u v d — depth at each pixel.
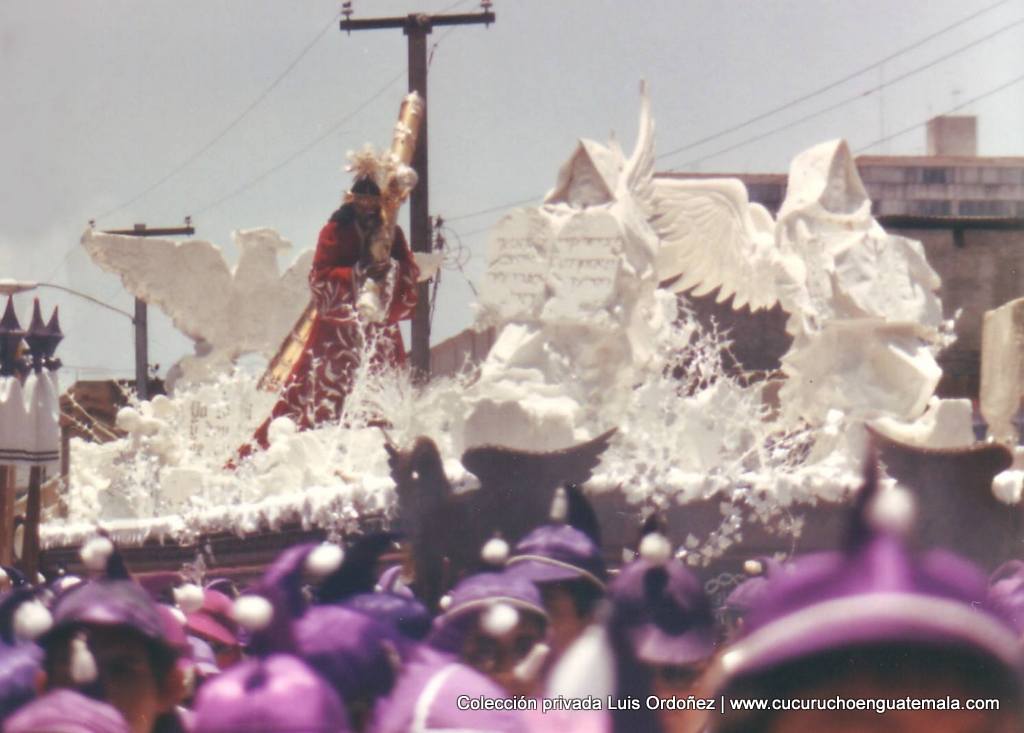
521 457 8.14
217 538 14.02
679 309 15.57
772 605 2.37
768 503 10.88
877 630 2.27
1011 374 13.80
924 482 7.89
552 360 13.08
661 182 14.80
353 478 13.61
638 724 3.54
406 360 16.72
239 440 16.50
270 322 19.81
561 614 5.52
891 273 13.66
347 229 16.25
